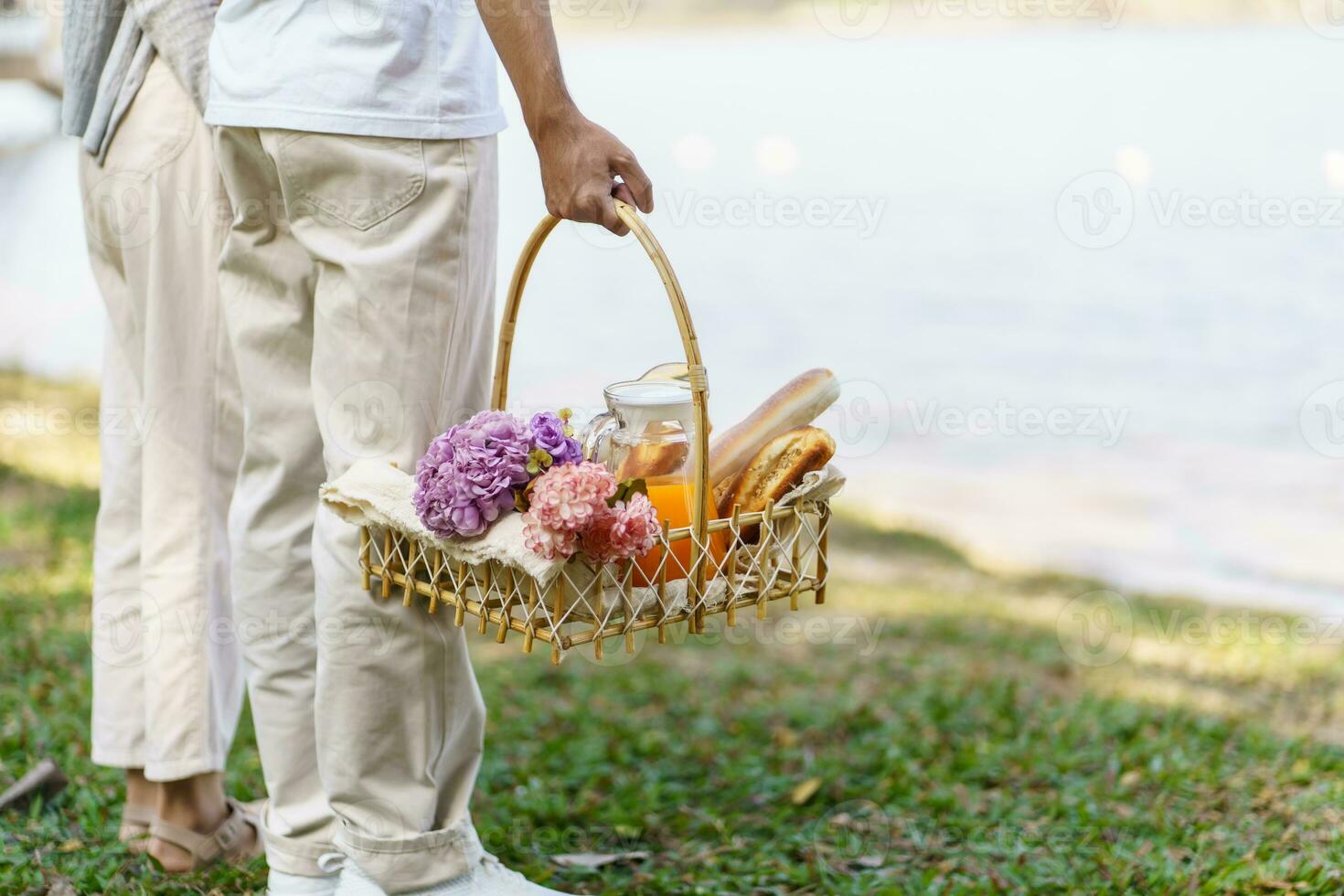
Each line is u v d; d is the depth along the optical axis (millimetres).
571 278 21422
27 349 12047
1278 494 10922
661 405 2443
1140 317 17391
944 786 4359
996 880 3453
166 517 3051
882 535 9297
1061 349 16391
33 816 3475
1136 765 4582
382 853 2623
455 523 2293
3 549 6422
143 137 2893
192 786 3199
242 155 2586
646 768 4520
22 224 16844
